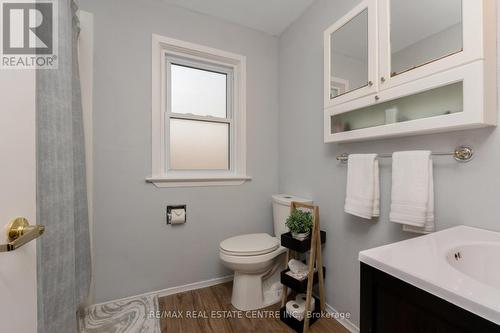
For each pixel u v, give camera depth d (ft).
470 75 2.64
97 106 5.06
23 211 1.83
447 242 2.44
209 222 6.25
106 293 5.19
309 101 5.83
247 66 6.72
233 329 4.53
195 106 6.47
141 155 5.50
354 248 4.60
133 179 5.42
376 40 3.71
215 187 6.33
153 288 5.64
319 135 5.50
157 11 5.61
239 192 6.64
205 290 5.99
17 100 1.78
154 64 5.58
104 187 5.15
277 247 5.29
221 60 6.49
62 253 3.02
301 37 6.12
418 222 3.18
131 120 5.39
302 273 4.85
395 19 3.51
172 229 5.83
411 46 3.31
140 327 4.53
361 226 4.47
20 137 1.81
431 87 3.02
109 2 5.17
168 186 5.75
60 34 3.19
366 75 3.91
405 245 2.36
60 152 3.07
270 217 7.06
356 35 4.10
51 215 2.82
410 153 3.36
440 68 2.92
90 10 4.99
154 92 5.59
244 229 6.71
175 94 6.20
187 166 6.35
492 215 2.77
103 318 4.75
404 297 1.80
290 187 6.59
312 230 4.73
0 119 1.60
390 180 3.94
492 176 2.77
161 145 5.81
